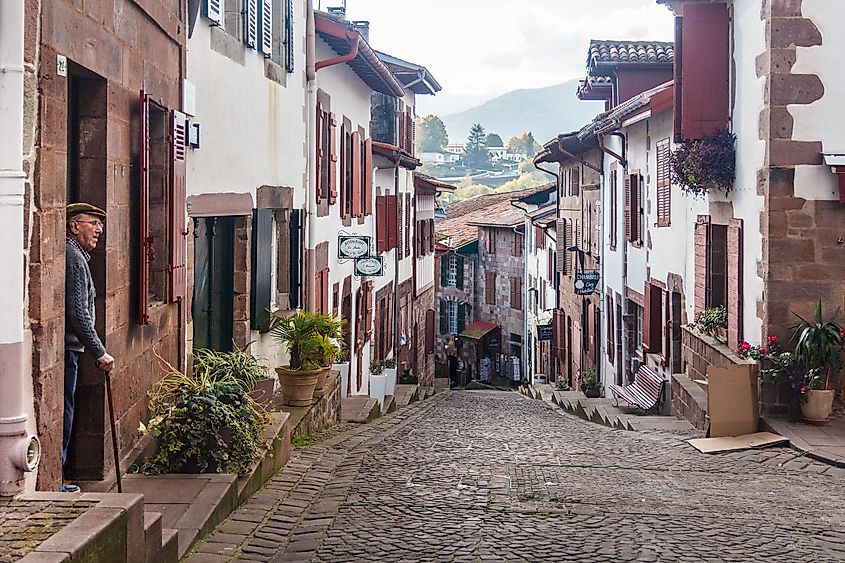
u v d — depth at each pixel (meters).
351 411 16.61
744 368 12.90
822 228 12.84
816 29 12.69
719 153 14.25
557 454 12.11
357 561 6.46
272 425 9.77
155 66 8.48
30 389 5.59
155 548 5.48
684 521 7.80
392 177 28.20
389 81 22.08
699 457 11.78
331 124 17.94
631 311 22.61
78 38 6.42
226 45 11.20
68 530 4.55
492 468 10.61
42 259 5.69
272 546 6.84
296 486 9.04
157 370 8.61
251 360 9.63
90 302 6.48
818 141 12.77
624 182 22.88
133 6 7.77
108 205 7.20
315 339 12.79
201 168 10.24
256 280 12.52
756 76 13.30
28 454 5.33
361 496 8.69
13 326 5.34
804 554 6.77
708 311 15.59
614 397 21.16
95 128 7.14
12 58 5.32
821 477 10.45
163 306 8.78
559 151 28.77
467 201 62.62
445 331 52.44
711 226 15.68
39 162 5.68
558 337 34.34
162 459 7.72
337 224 19.09
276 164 13.87
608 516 7.96
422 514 7.97
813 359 12.56
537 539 7.09
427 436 13.94
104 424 7.11
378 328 25.41
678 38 14.95
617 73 24.25
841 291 12.90
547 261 37.56
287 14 14.39
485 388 45.59
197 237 10.72
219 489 7.40
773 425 12.72
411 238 32.62
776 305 12.95
